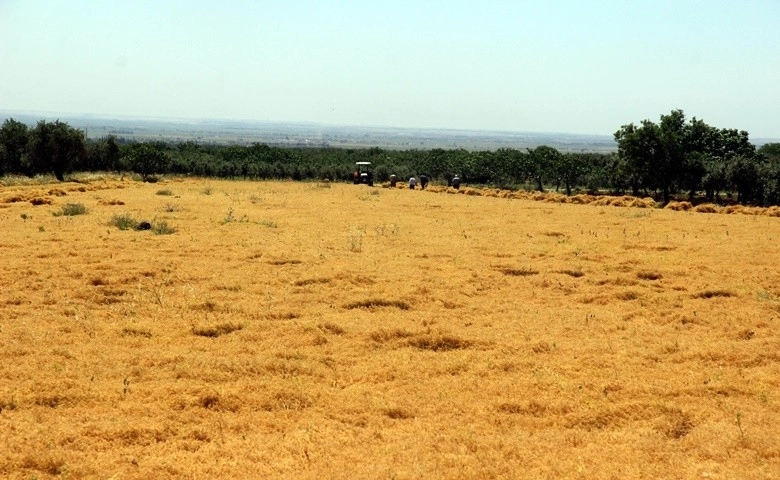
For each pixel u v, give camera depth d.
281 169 77.00
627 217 29.25
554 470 6.34
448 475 6.20
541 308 12.87
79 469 6.23
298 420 7.63
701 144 64.50
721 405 8.12
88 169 72.06
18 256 16.50
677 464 6.47
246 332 10.94
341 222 25.42
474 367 9.52
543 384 8.80
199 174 74.06
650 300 13.47
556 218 28.58
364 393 8.48
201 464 6.44
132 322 11.38
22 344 9.97
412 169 84.19
